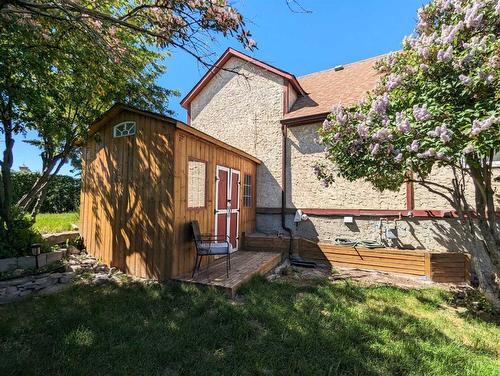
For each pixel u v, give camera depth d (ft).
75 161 24.40
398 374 8.07
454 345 9.92
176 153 15.62
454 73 10.88
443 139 10.03
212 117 33.73
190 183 17.60
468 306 14.29
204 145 18.70
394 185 15.14
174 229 15.31
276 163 28.71
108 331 9.69
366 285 16.70
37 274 14.88
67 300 12.37
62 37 15.55
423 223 21.65
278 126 28.96
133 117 17.24
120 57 14.29
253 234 26.43
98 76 17.84
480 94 10.44
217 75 33.63
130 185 17.12
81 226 20.40
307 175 26.81
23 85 15.67
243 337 9.68
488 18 10.91
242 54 31.42
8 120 16.39
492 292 14.05
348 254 22.08
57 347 8.65
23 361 7.90
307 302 13.07
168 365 8.03
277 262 21.31
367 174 13.97
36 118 16.69
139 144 16.89
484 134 9.64
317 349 9.00
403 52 13.99
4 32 14.11
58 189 42.09
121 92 20.77
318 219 25.94
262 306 12.27
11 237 16.02
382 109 12.65
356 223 24.23
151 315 11.14
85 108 19.57
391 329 10.73
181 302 12.53
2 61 14.33
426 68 11.37
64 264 16.47
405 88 12.72
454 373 8.17
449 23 12.73
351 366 8.25
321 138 15.78
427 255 19.39
